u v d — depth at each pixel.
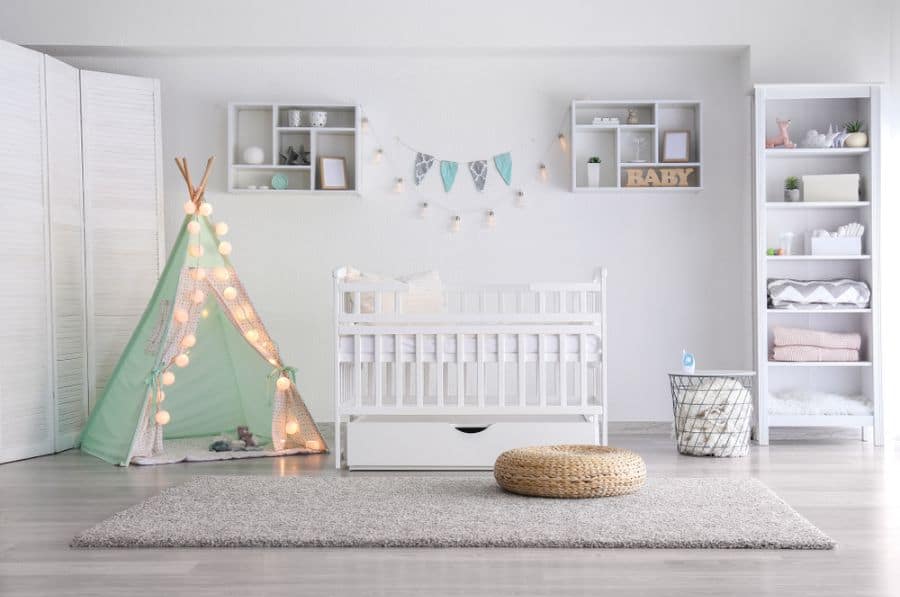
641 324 5.36
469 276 5.36
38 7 5.05
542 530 2.87
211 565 2.57
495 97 5.37
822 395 5.01
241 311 4.68
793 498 3.44
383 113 5.37
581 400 4.22
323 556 2.66
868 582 2.38
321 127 5.25
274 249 5.36
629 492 3.44
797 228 5.21
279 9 5.11
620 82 5.36
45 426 4.71
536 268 5.36
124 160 5.12
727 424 4.49
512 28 5.12
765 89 4.93
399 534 2.83
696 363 5.35
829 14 5.10
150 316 4.64
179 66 5.36
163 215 5.32
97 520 3.14
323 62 5.37
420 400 4.22
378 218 5.36
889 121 5.07
